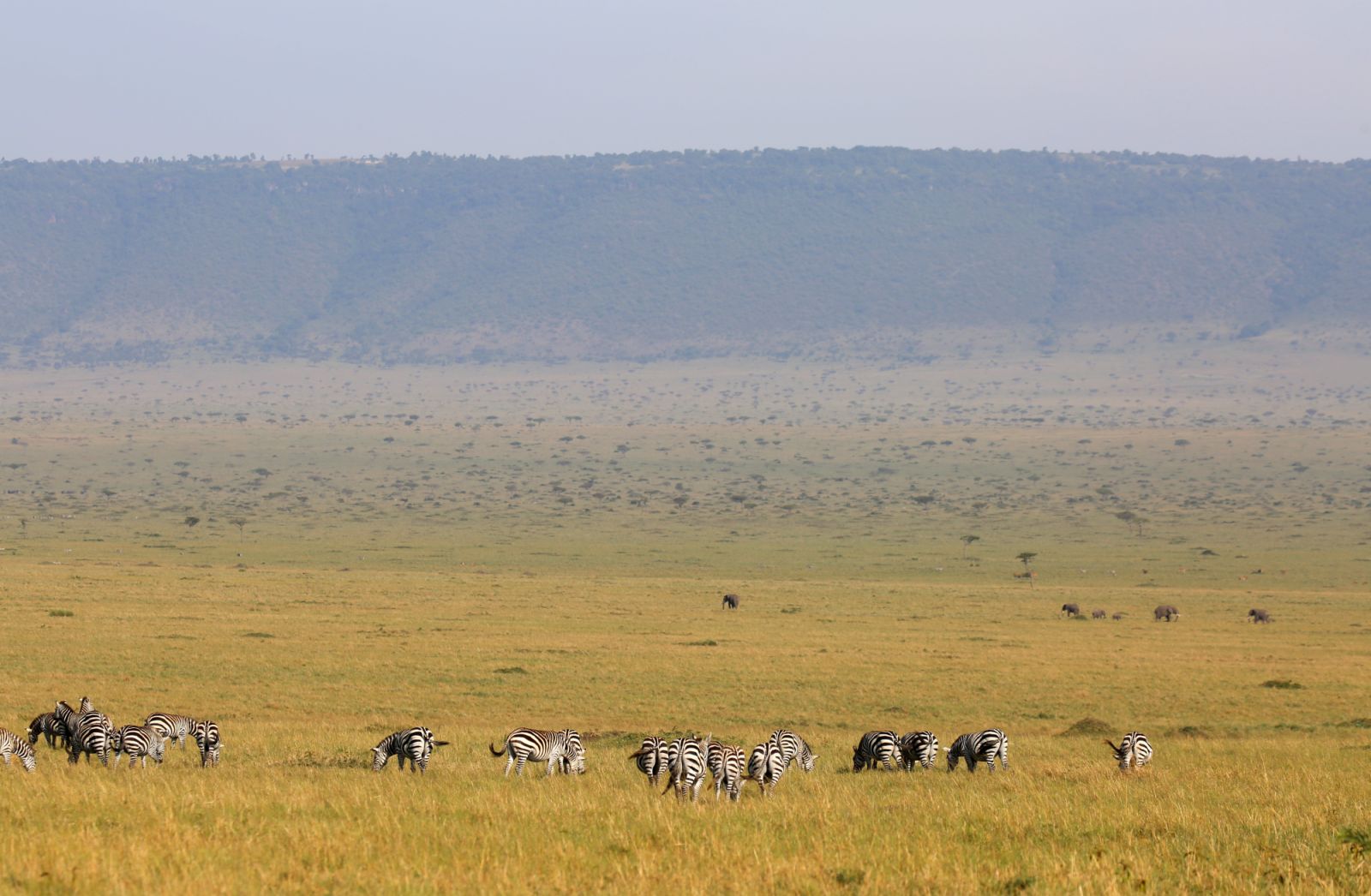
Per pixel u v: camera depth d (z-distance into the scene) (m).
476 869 51.16
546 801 70.38
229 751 101.75
